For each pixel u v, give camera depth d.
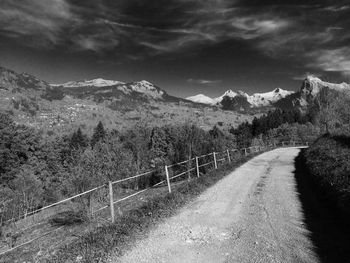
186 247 7.20
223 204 11.38
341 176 12.17
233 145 31.58
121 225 8.67
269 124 114.81
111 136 20.94
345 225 8.38
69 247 7.43
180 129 24.25
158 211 10.20
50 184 30.86
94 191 10.61
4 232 10.21
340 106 46.56
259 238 7.64
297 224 8.72
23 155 44.50
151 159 22.92
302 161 25.56
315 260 6.28
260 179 17.14
